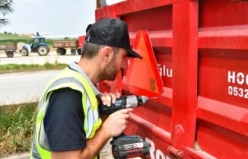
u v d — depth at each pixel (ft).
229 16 5.30
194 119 6.16
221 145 5.67
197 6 5.99
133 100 6.72
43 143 5.81
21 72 62.64
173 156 6.53
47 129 5.51
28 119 18.19
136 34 8.10
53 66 69.31
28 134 17.29
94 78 6.14
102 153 15.37
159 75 7.22
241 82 5.13
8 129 17.39
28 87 42.47
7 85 45.03
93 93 5.99
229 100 5.40
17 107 20.83
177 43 6.38
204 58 5.97
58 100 5.53
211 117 5.71
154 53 7.55
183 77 6.25
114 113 6.44
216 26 5.61
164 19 7.11
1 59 95.71
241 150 5.24
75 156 5.43
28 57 103.65
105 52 5.94
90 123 5.83
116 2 9.58
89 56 6.05
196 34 6.03
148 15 7.82
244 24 5.00
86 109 5.74
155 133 7.47
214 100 5.75
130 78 8.55
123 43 6.05
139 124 8.29
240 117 5.09
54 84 5.74
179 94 6.41
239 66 5.15
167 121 7.30
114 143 6.70
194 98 6.12
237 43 5.05
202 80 6.05
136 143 6.72
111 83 10.05
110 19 6.07
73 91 5.60
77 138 5.42
